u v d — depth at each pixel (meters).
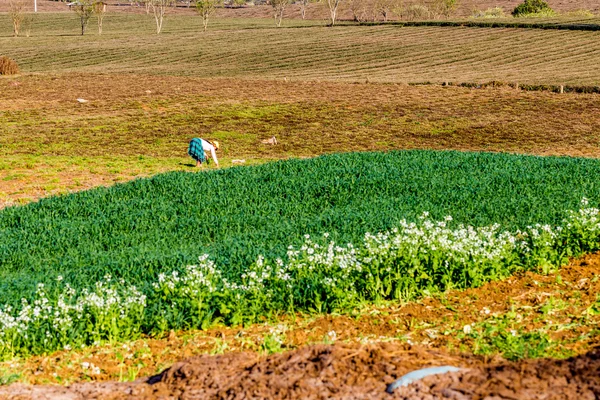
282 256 13.79
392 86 59.44
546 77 63.47
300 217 18.92
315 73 72.56
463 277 12.91
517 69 71.19
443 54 83.81
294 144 39.88
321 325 11.17
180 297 11.88
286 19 151.75
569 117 46.66
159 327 11.27
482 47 86.88
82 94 54.97
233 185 22.58
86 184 27.48
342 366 7.20
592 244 15.02
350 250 14.24
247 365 7.59
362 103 52.12
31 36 117.19
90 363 9.98
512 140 40.72
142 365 9.87
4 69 65.06
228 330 11.30
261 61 83.50
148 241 16.84
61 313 11.16
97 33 121.69
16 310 11.46
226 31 116.75
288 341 10.43
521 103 51.44
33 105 50.38
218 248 15.41
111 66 81.38
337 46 92.44
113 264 14.22
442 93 55.81
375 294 12.25
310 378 7.00
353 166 25.09
